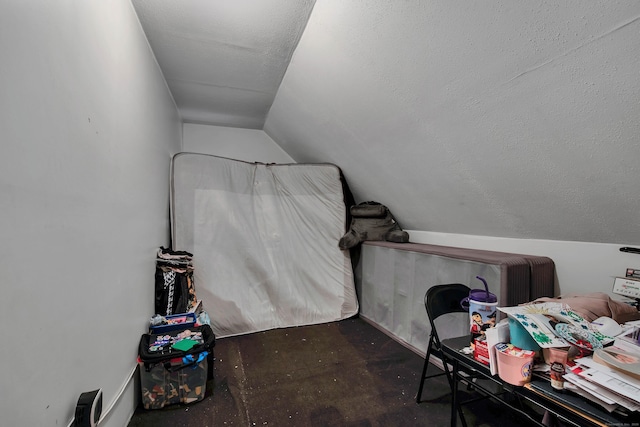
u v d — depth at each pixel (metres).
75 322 0.99
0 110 0.66
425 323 2.22
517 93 1.28
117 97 1.40
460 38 1.26
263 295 2.78
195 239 2.59
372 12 1.44
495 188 1.82
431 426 1.51
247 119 3.56
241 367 2.07
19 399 0.71
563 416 0.86
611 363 0.84
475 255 1.91
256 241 2.81
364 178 2.99
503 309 1.13
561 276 1.76
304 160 3.85
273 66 2.31
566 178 1.43
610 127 1.13
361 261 3.11
